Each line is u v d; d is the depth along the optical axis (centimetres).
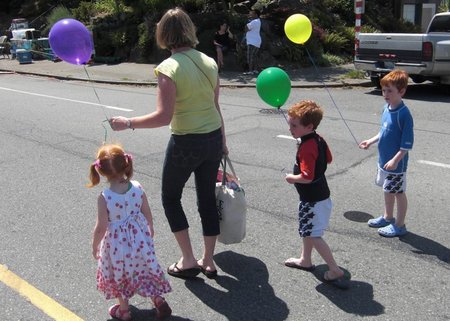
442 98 1100
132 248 310
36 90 1352
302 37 507
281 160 661
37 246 425
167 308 322
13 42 2270
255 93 1245
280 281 369
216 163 354
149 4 1773
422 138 757
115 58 1898
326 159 355
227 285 365
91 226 466
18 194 550
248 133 807
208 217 363
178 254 411
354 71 1432
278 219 476
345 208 497
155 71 329
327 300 344
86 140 784
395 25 2283
